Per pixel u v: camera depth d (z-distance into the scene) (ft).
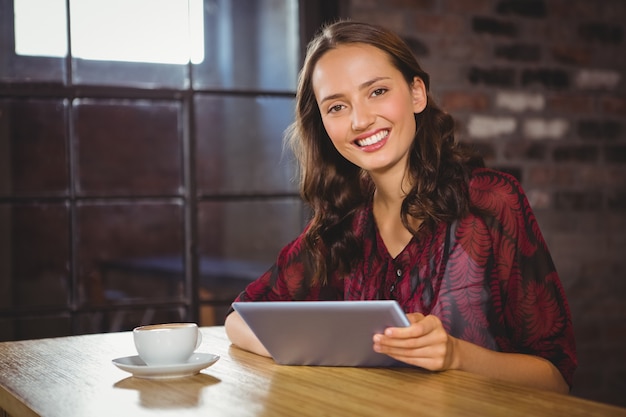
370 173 5.28
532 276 4.91
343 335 3.98
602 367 10.61
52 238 9.01
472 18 10.00
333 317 3.87
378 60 4.97
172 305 9.46
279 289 5.58
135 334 4.17
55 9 8.97
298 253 5.56
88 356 4.76
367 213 5.42
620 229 10.77
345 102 5.01
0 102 8.81
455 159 5.21
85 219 9.14
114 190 9.25
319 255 5.42
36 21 8.91
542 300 4.90
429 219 5.02
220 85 9.61
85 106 9.12
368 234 5.37
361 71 4.93
